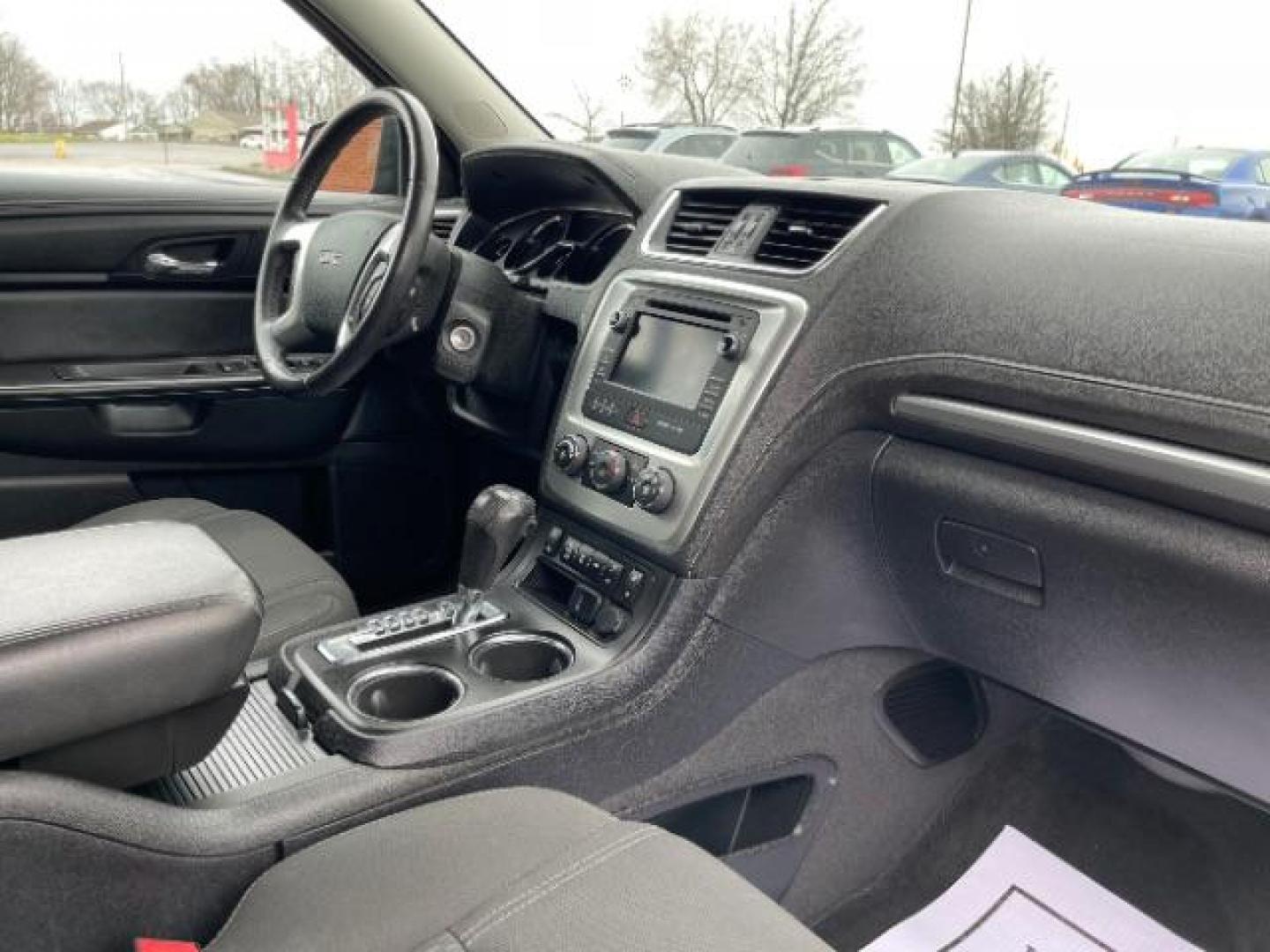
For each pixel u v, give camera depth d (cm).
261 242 196
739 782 124
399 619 119
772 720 124
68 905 78
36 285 181
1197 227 98
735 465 113
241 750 102
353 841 85
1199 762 109
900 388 111
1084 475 97
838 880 137
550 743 105
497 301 157
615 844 81
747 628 118
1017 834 142
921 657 138
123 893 80
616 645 114
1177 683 102
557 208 180
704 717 117
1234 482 85
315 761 98
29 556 84
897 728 138
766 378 113
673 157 159
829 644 126
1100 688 112
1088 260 100
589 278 166
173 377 183
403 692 110
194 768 99
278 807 91
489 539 118
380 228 152
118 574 81
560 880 76
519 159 165
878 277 113
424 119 142
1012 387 101
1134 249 98
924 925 131
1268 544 86
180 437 186
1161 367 91
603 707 109
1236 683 96
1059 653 112
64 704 74
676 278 128
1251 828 143
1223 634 93
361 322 140
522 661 117
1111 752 154
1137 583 97
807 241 121
